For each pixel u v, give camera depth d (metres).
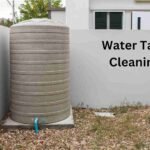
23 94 5.41
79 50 6.89
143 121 5.77
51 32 5.27
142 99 7.05
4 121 5.68
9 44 6.16
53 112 5.51
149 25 11.78
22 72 5.36
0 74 5.81
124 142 4.84
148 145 4.71
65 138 5.01
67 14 11.32
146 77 6.98
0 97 5.80
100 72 6.96
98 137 5.04
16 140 4.93
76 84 6.99
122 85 7.00
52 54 5.34
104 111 6.73
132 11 11.73
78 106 7.05
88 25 11.34
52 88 5.43
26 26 5.23
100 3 11.62
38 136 5.11
